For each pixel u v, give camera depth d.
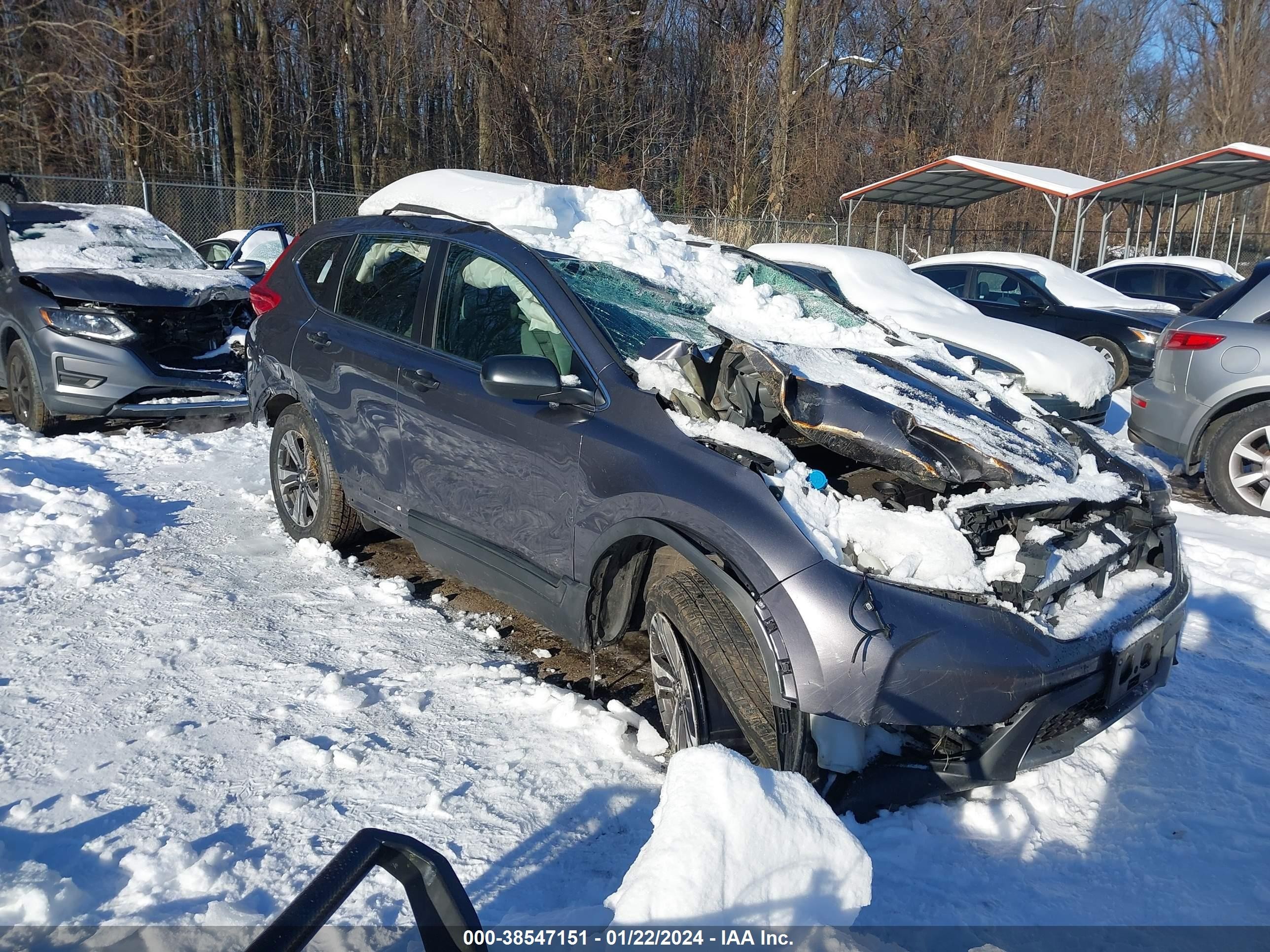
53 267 7.70
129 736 3.10
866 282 8.47
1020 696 2.62
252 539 5.14
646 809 2.85
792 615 2.59
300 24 28.44
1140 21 35.97
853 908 2.24
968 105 31.23
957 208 23.00
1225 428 6.61
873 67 29.11
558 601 3.39
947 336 7.77
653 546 3.21
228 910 2.31
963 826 2.86
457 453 3.79
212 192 18.25
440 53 26.83
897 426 3.15
